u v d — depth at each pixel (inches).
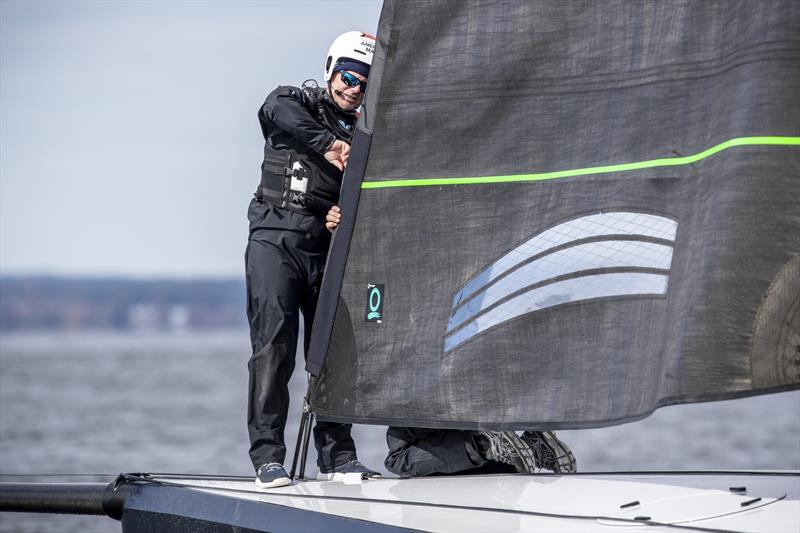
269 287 661.9
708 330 498.6
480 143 584.1
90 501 637.9
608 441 3036.4
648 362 524.7
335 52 664.4
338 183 671.8
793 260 486.9
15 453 3107.8
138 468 2785.4
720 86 514.9
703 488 551.5
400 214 603.8
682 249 520.1
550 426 552.7
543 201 567.8
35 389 6387.8
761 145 492.1
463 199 588.1
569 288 554.9
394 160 603.8
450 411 585.6
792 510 490.9
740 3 507.8
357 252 615.2
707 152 515.8
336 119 675.4
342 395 621.3
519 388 566.6
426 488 593.9
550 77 567.2
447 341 590.2
